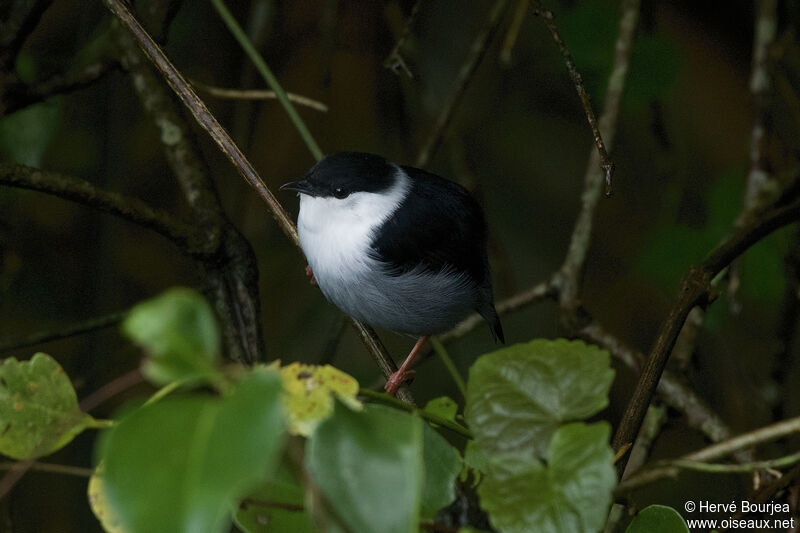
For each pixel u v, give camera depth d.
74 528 9.12
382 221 8.10
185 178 7.64
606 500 2.69
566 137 11.63
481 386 2.96
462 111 11.30
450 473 2.96
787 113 9.23
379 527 2.30
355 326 7.22
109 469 2.01
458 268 8.34
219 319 7.51
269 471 2.74
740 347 9.44
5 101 7.74
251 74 9.99
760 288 8.37
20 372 2.75
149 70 8.04
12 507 6.77
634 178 11.37
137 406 2.30
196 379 2.19
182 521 1.92
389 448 2.40
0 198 9.54
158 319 2.18
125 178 10.49
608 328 11.52
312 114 10.49
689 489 9.93
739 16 11.11
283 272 11.30
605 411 10.79
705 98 11.07
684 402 7.56
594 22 8.80
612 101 8.27
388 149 10.96
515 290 10.40
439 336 9.64
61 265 10.22
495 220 11.67
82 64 8.65
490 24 8.98
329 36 9.65
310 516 2.40
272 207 6.41
